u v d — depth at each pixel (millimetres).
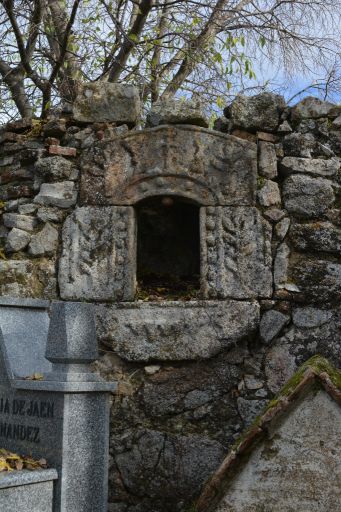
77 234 5367
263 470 3727
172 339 5082
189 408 5027
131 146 5379
